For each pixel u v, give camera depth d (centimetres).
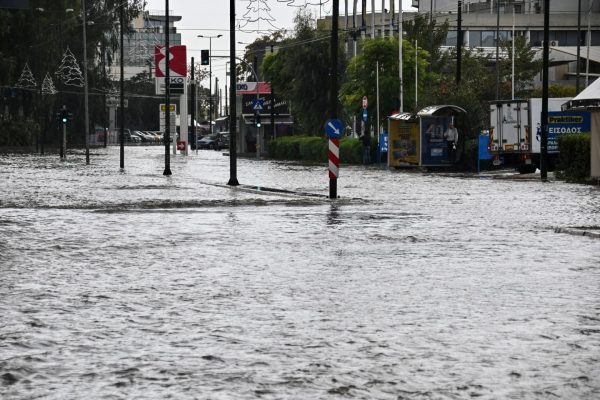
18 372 1662
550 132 10425
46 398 1492
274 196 7012
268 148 18550
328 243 3828
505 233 4238
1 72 18612
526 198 6694
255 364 1725
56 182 8931
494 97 17388
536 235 4150
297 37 16925
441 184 8712
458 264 3159
